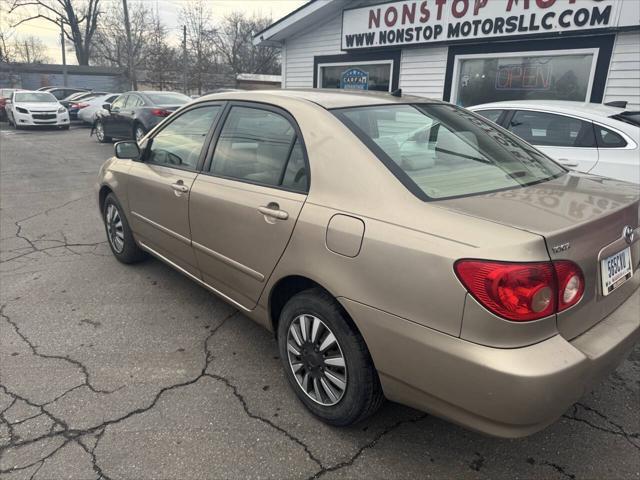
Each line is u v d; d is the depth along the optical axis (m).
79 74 42.97
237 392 2.68
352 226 2.07
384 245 1.94
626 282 2.17
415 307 1.85
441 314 1.78
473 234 1.75
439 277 1.77
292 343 2.51
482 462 2.22
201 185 3.03
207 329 3.34
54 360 2.95
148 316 3.51
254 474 2.13
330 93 2.86
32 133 17.75
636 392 2.71
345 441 2.33
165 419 2.46
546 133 5.39
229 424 2.43
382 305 1.96
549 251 1.69
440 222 1.85
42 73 41.91
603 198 2.15
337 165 2.26
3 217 6.14
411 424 2.46
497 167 2.44
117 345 3.13
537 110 5.48
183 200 3.17
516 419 1.71
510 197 2.07
